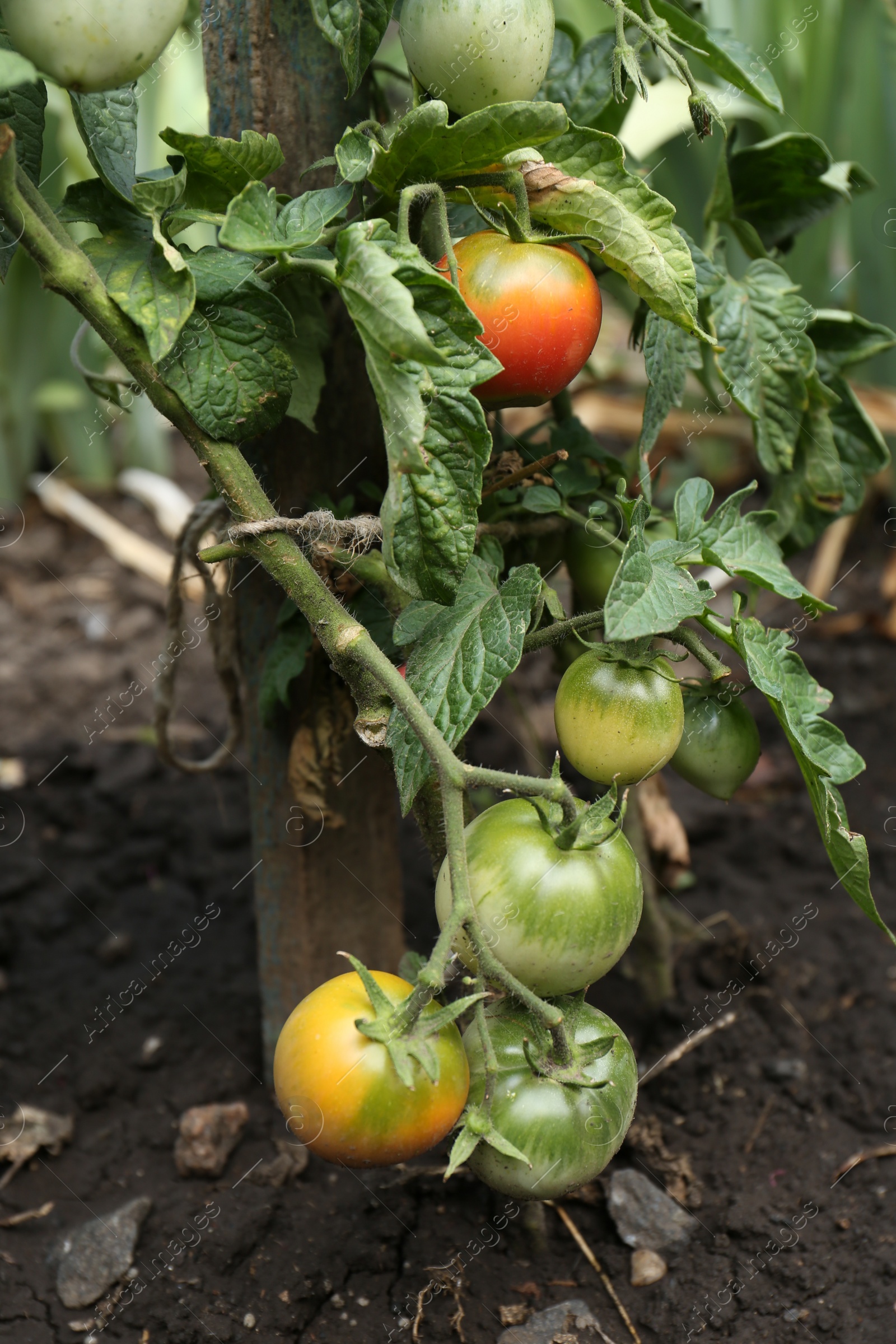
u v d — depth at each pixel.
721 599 1.50
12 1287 0.88
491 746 1.33
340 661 0.76
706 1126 0.96
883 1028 1.01
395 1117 0.73
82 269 0.75
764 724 1.41
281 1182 0.93
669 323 0.81
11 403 1.75
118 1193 0.93
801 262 1.47
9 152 0.72
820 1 1.39
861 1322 0.85
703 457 1.82
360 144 0.75
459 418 0.72
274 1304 0.87
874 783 1.29
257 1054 1.02
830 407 0.87
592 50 0.85
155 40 0.72
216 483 0.78
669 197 1.31
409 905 1.11
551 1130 0.77
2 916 1.12
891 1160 0.93
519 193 0.75
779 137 0.86
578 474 0.86
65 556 1.79
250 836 1.24
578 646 0.90
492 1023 0.79
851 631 1.58
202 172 0.78
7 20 0.71
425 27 0.75
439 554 0.73
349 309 0.71
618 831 0.75
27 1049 1.02
